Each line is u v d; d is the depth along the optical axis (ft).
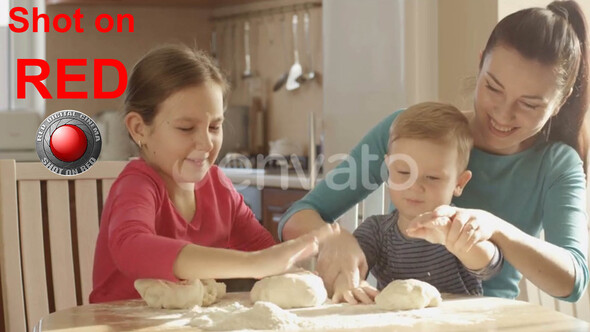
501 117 4.58
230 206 4.78
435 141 4.40
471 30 8.22
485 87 4.63
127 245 3.65
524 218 4.73
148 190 4.11
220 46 13.74
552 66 4.51
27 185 5.12
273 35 12.76
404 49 8.48
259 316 3.22
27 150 11.64
